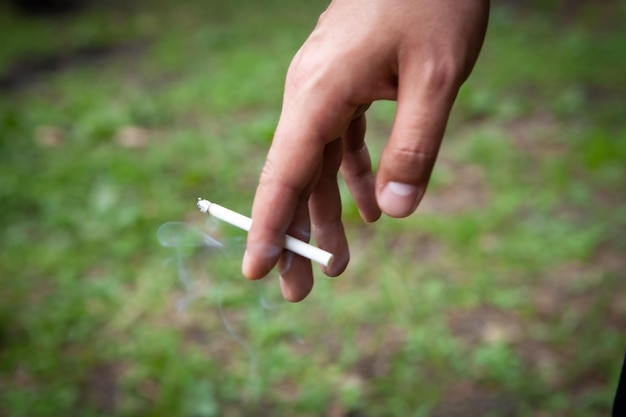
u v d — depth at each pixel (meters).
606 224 3.36
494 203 3.56
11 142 4.30
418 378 2.49
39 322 2.75
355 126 1.22
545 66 5.52
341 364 2.56
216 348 2.66
